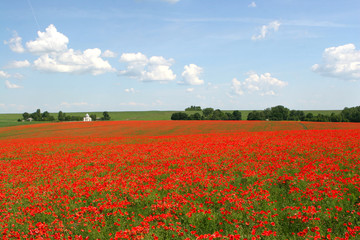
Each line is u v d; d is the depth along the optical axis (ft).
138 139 129.29
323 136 92.68
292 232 24.29
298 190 33.12
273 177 41.88
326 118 375.04
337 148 62.64
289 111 449.48
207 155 63.77
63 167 59.72
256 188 36.73
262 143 79.30
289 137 94.38
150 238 24.31
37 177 50.75
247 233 24.22
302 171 41.75
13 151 95.66
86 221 28.76
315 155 56.29
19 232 27.89
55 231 26.61
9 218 30.94
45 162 67.72
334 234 23.52
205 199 34.45
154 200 34.58
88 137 157.79
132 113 596.29
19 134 230.68
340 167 45.80
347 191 33.42
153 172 48.29
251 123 254.06
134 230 23.68
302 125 225.35
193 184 40.29
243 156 59.62
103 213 31.42
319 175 37.86
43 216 31.45
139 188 38.68
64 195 38.14
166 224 27.73
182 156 65.05
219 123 262.88
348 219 25.77
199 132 205.26
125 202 32.78
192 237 24.48
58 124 301.84
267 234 22.56
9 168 61.57
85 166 60.75
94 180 44.91
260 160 54.19
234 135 120.57
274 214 27.25
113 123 296.30
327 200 30.53
